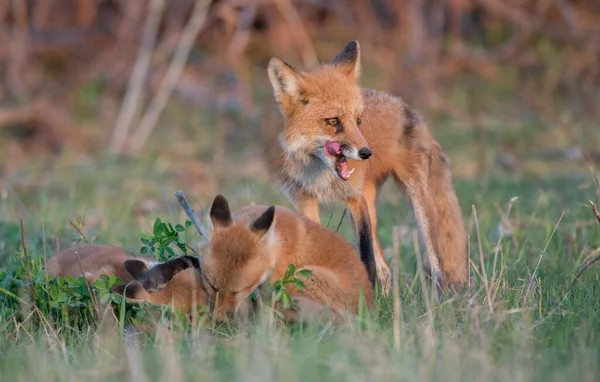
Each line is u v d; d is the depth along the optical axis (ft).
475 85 95.14
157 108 85.25
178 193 30.89
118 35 98.84
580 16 103.40
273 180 39.34
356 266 32.27
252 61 99.60
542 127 84.38
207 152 80.38
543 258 38.45
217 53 99.30
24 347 28.07
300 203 38.63
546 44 99.30
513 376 23.98
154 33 90.22
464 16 104.83
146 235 33.45
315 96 36.68
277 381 23.65
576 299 31.60
